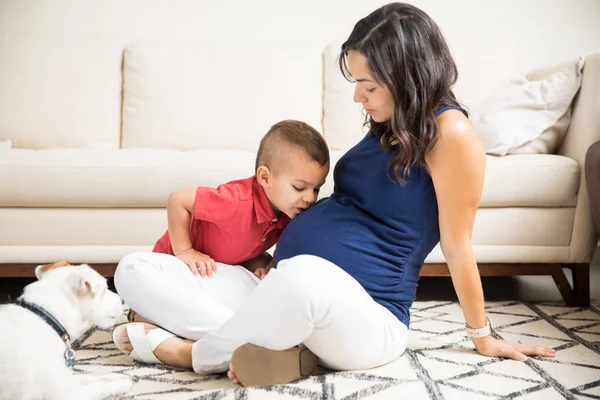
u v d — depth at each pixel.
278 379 1.31
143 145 2.90
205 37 3.25
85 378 1.34
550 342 1.74
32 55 2.93
